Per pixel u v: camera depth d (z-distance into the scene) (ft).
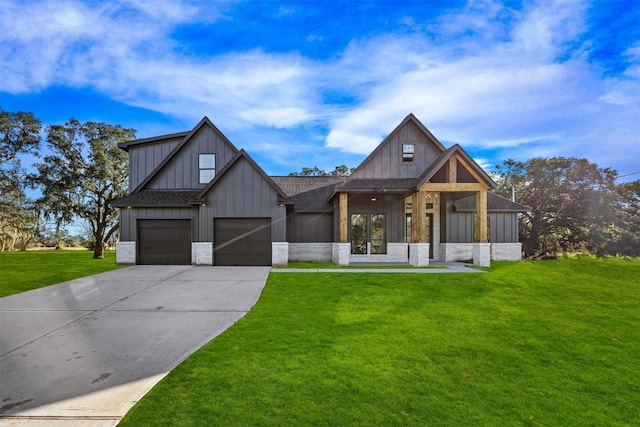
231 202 47.88
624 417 10.79
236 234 48.26
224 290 30.63
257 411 10.59
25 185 69.97
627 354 16.28
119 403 11.22
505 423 10.22
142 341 17.53
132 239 49.49
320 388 12.17
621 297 28.89
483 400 11.61
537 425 10.19
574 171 76.07
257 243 48.11
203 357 14.99
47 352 15.98
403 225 53.01
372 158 52.06
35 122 78.38
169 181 53.98
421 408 10.96
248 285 32.86
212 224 47.78
